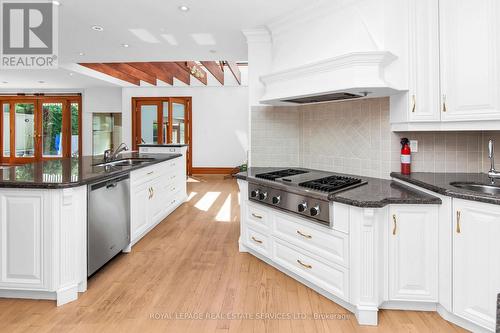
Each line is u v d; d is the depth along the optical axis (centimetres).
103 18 332
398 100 243
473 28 203
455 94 212
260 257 303
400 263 204
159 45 436
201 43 422
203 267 285
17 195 218
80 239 233
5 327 194
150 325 197
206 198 599
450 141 256
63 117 970
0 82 818
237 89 909
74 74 686
